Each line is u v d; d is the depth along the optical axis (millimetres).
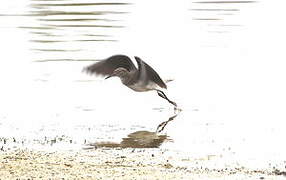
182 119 16672
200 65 23078
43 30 29906
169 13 35281
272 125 15930
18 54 24547
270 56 24609
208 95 19359
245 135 14922
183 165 12125
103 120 16406
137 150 13367
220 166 12148
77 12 35906
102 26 30969
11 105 17812
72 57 24000
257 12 35281
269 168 12008
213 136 14805
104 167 11562
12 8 37344
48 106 17828
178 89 20031
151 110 17734
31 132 14875
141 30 29875
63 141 14000
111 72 12383
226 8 37156
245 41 27281
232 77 21531
